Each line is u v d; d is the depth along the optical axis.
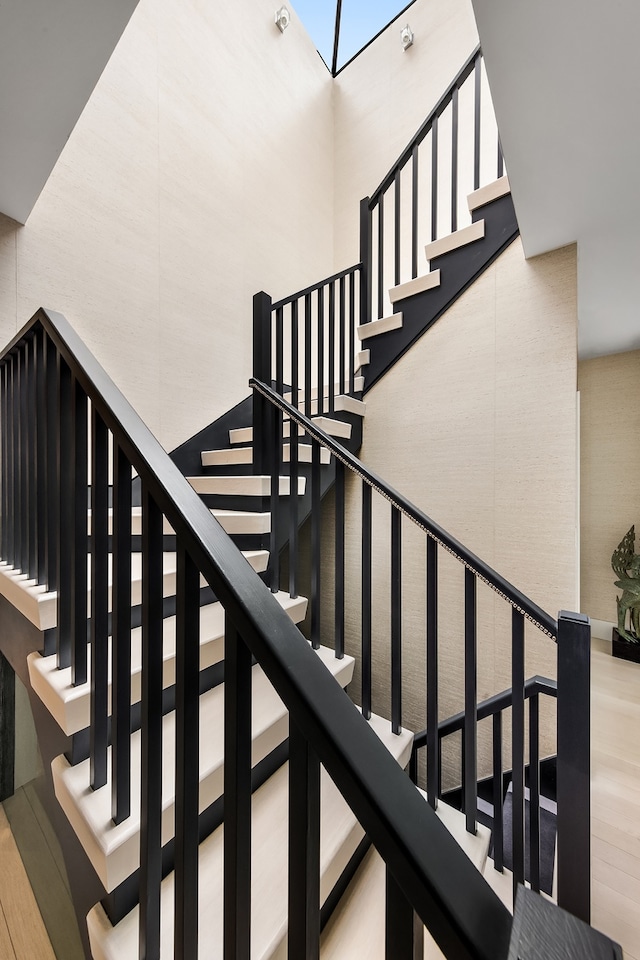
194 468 2.55
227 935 0.53
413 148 2.33
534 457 1.95
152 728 0.66
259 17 3.18
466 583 1.28
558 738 1.09
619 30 0.95
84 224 2.05
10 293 1.79
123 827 0.79
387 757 0.44
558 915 0.35
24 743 1.73
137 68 2.31
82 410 0.90
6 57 1.12
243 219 2.98
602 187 1.50
